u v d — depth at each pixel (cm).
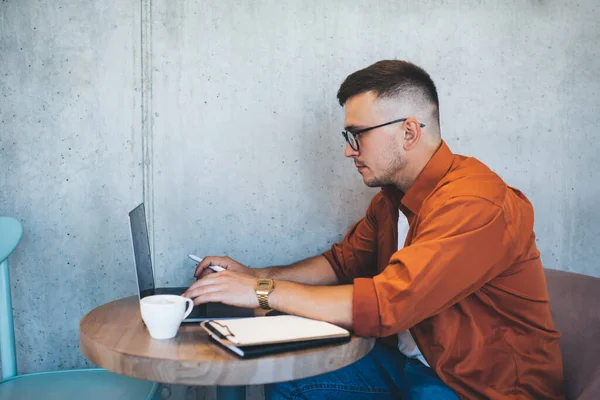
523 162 201
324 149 193
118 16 181
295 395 149
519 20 197
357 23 192
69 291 186
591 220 205
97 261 187
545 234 204
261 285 126
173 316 113
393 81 138
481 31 196
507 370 130
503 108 199
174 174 187
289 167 193
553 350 135
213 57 186
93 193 185
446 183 134
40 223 183
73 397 143
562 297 153
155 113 185
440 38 195
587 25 200
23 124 180
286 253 195
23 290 184
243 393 132
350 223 197
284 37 189
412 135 139
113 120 183
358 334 119
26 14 178
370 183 146
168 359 102
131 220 126
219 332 111
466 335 130
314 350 108
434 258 119
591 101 202
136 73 183
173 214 188
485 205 125
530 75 199
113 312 138
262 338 107
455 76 196
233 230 192
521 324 132
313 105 192
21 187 182
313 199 195
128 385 151
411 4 193
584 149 203
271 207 193
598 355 133
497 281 131
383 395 150
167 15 183
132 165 185
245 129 189
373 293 120
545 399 131
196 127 187
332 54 191
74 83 181
